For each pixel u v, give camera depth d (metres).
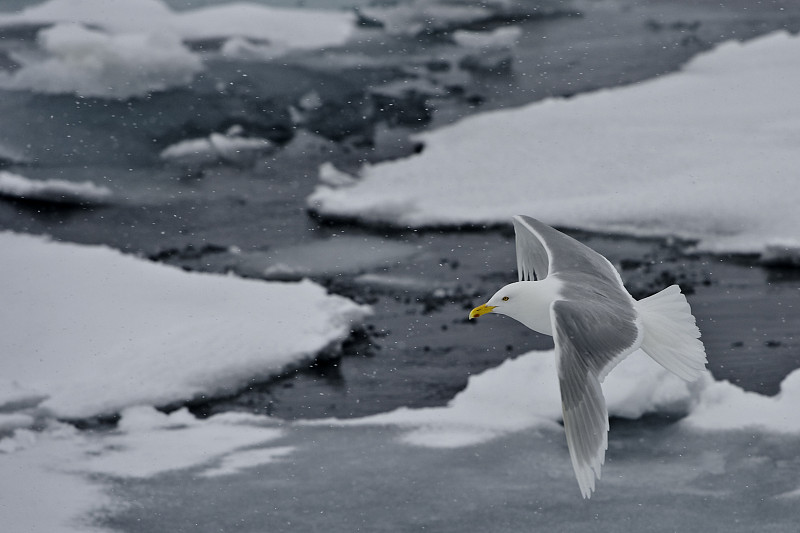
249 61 22.31
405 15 24.61
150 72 21.20
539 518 9.94
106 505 10.22
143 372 12.31
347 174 18.39
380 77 21.81
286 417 11.80
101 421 11.65
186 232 16.56
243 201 17.59
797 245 14.98
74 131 19.53
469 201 17.17
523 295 7.89
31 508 10.12
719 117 19.03
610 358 7.02
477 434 11.34
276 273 15.30
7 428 11.34
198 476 10.70
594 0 25.50
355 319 13.79
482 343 13.41
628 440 11.09
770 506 10.01
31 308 13.48
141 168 18.61
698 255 15.37
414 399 12.14
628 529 9.74
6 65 21.55
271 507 10.19
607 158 17.97
